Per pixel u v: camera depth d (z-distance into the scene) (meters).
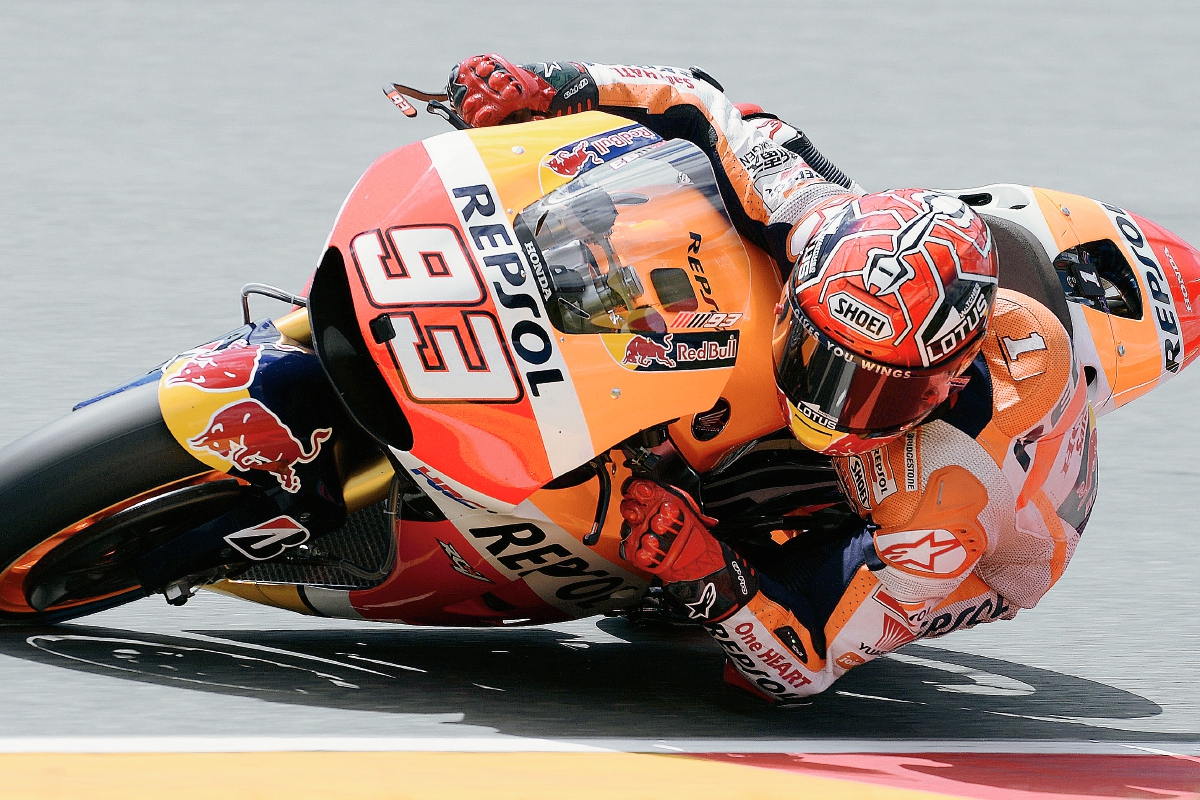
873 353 11.86
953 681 15.57
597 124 13.58
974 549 12.77
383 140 48.97
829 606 13.20
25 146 45.53
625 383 12.37
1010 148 52.72
